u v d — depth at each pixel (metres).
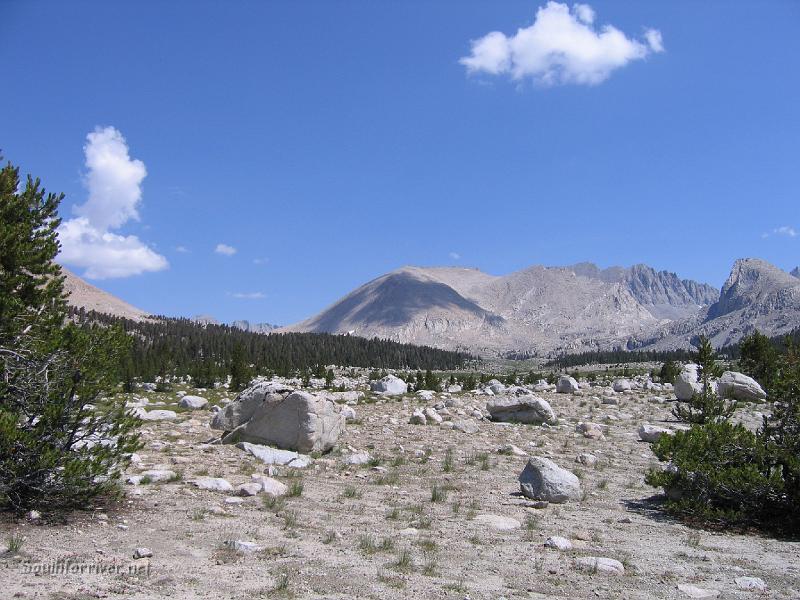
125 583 7.63
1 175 16.91
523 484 15.48
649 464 21.14
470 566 9.36
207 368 67.44
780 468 13.62
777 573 9.96
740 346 49.78
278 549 9.52
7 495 10.63
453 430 28.20
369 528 11.42
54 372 11.83
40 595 6.96
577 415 36.75
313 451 20.38
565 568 9.52
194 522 10.96
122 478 14.25
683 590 8.71
